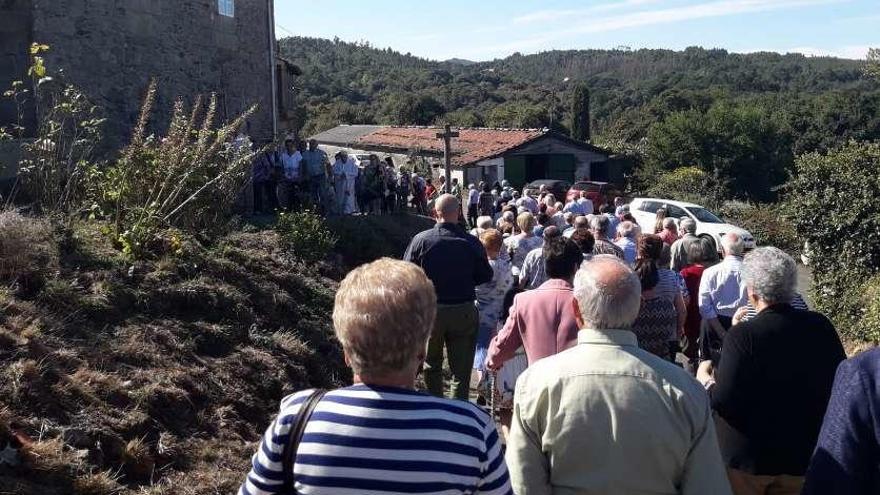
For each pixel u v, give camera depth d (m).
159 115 13.75
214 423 5.57
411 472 2.04
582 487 2.61
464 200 29.62
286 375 6.83
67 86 10.41
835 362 3.24
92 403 4.91
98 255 7.09
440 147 36.44
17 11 11.38
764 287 3.30
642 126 57.62
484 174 34.34
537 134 35.66
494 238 7.25
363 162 19.47
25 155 9.40
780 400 3.19
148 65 13.52
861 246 15.30
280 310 8.23
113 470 4.59
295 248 10.72
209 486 4.77
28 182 8.31
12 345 5.07
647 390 2.60
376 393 2.14
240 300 7.61
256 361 6.74
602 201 27.67
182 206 8.43
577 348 2.76
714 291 5.97
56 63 11.77
